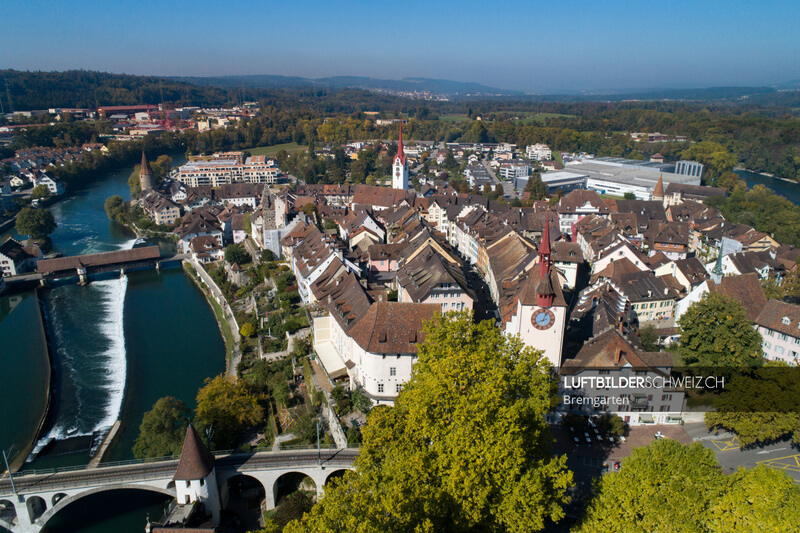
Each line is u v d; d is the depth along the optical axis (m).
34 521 78.00
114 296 178.25
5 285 179.25
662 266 138.75
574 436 91.31
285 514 74.00
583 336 102.06
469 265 171.50
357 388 96.81
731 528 55.53
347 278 119.88
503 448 53.97
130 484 78.12
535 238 174.12
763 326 109.69
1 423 107.81
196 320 158.25
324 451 83.88
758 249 163.88
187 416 96.81
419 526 47.41
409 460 55.25
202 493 75.94
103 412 111.25
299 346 117.38
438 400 60.75
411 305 95.25
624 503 60.69
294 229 174.38
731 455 86.06
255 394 104.62
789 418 80.50
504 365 64.38
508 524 54.03
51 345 141.75
